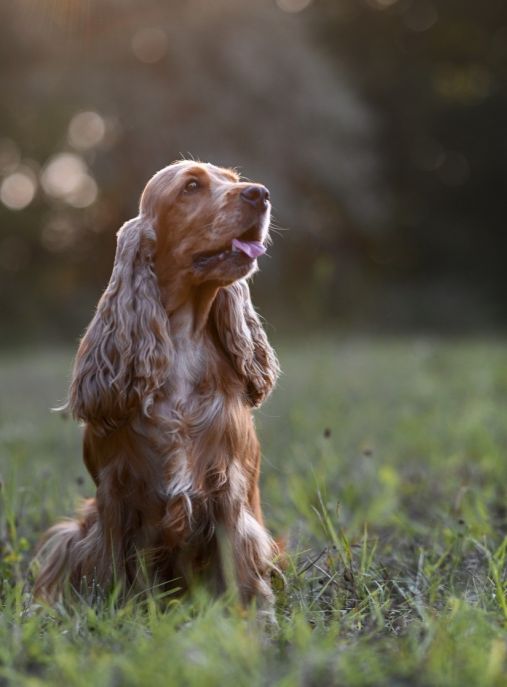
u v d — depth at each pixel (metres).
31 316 36.72
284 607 5.40
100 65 35.22
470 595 5.36
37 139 35.56
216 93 35.88
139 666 3.76
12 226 38.06
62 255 40.28
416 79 47.53
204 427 5.59
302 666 3.72
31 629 4.34
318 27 46.19
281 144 37.12
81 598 4.99
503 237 48.19
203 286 5.78
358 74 46.88
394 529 7.31
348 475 8.76
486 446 9.98
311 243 41.03
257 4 37.88
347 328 38.50
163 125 35.09
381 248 46.78
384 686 3.66
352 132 39.81
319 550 6.59
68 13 34.84
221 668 3.64
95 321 5.77
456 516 7.15
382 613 5.14
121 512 5.58
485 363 18.89
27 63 35.59
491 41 48.31
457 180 48.50
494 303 45.59
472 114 47.44
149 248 5.92
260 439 10.41
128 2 34.50
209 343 5.85
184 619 4.70
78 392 5.68
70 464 9.55
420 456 10.03
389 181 47.84
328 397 13.97
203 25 36.12
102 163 35.03
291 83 37.56
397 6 47.97
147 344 5.61
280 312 38.06
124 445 5.57
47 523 7.28
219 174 6.09
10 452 9.78
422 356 20.42
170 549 5.50
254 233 5.79
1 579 6.16
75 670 3.79
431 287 44.72
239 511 5.61
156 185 6.01
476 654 3.83
